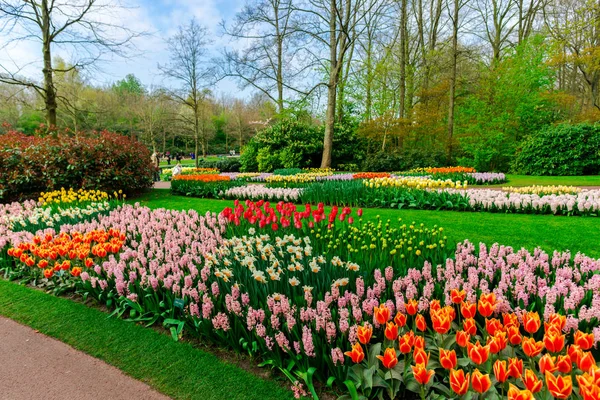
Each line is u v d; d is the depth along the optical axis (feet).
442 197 25.71
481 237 17.88
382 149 68.90
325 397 7.54
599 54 61.05
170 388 8.11
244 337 9.00
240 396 7.75
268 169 70.64
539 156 52.13
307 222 16.60
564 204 22.12
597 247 15.78
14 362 9.32
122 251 14.84
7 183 31.63
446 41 78.64
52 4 40.68
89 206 22.63
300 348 7.91
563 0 72.23
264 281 9.92
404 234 14.02
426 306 8.42
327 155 63.87
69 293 13.25
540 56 62.28
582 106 82.64
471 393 6.36
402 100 70.28
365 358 7.86
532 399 4.79
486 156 58.49
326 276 10.44
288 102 70.95
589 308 8.19
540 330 8.03
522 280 10.20
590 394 4.64
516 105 61.26
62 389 8.21
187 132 139.85
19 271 14.93
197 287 10.84
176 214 20.90
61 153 33.06
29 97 79.56
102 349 9.69
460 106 69.41
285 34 62.90
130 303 11.10
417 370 5.77
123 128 119.96
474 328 6.84
